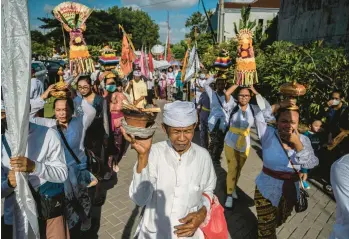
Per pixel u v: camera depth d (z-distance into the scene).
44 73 14.91
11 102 1.55
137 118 1.40
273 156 2.62
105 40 31.41
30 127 1.92
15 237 1.76
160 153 1.75
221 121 5.26
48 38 18.94
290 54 7.46
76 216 2.82
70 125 2.87
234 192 4.31
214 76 6.23
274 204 2.65
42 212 2.08
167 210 1.74
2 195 1.81
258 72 8.83
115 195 4.40
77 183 2.84
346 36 9.18
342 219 1.41
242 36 3.61
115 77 5.35
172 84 15.02
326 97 6.24
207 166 1.87
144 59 8.95
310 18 11.62
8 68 1.51
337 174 1.38
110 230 3.50
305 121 6.69
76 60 3.83
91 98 4.23
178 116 1.58
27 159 1.71
